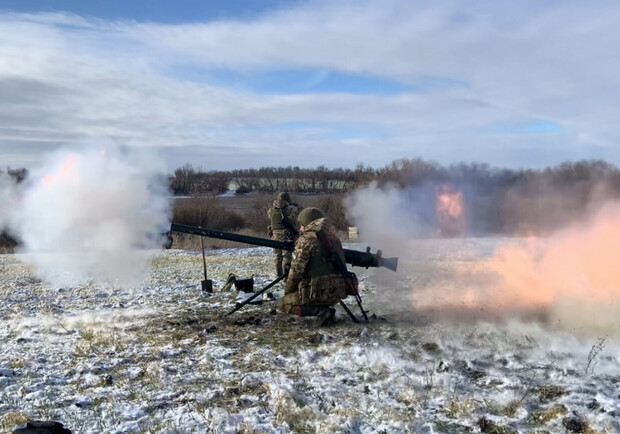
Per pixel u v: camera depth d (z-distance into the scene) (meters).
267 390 4.90
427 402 4.55
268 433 3.98
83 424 4.18
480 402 4.52
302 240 7.36
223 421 4.16
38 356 6.18
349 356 5.86
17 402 4.69
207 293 10.87
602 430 3.93
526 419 4.21
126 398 4.80
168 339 6.93
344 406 4.49
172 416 4.34
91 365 5.76
